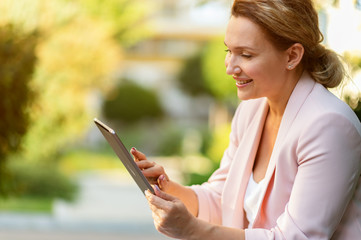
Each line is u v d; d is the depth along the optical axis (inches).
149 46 1298.0
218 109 961.5
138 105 1018.1
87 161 749.9
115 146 71.5
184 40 1311.5
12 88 213.2
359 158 67.0
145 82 1144.2
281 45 67.4
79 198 511.8
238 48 67.7
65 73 490.0
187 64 1035.9
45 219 400.5
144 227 385.1
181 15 1306.6
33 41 233.0
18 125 216.8
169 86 1240.8
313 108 68.4
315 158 66.1
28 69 219.6
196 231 67.2
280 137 70.8
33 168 507.5
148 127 1033.5
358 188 70.3
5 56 215.8
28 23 282.5
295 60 68.4
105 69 555.5
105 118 1018.1
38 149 493.7
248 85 69.6
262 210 72.7
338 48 103.4
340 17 102.3
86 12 547.2
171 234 68.1
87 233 366.9
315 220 65.4
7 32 218.8
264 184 72.1
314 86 71.2
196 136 872.9
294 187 67.6
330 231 66.1
